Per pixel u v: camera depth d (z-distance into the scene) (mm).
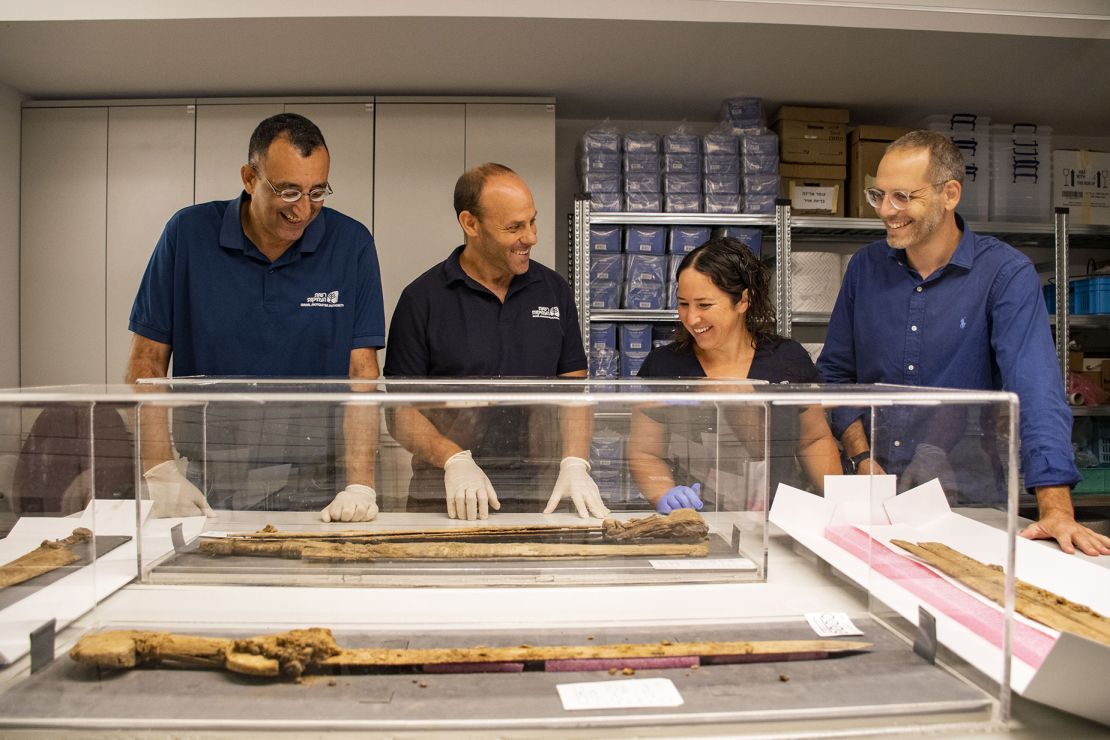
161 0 2025
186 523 869
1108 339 3260
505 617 765
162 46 2244
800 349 1566
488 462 900
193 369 1576
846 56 2379
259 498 887
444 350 1659
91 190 2629
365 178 2627
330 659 667
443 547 875
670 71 2484
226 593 811
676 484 912
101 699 628
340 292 1582
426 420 883
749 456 896
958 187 1368
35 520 796
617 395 875
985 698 644
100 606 778
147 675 665
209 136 2617
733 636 732
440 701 623
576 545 893
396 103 2627
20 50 2268
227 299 1531
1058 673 588
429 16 2047
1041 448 1211
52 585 770
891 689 656
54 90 2586
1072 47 2309
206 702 624
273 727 596
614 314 2580
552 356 1719
